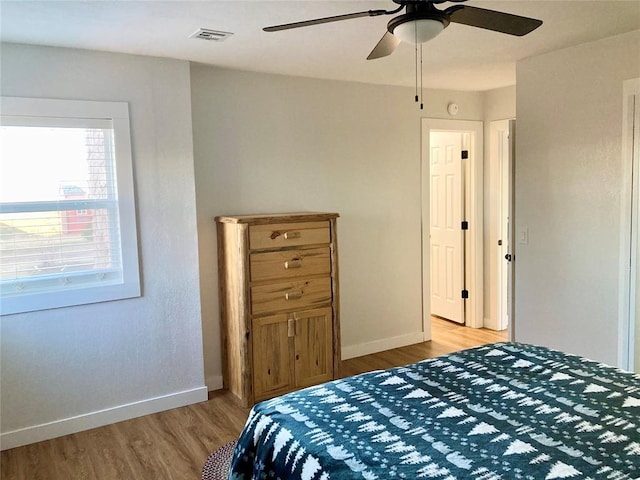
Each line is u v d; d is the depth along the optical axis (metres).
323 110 4.33
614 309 3.37
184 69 3.50
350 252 4.57
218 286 3.92
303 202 4.29
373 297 4.74
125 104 3.29
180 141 3.51
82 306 3.24
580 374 2.16
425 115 4.91
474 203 5.32
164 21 2.65
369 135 4.59
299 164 4.24
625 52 3.17
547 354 2.45
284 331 3.73
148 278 3.46
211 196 3.86
